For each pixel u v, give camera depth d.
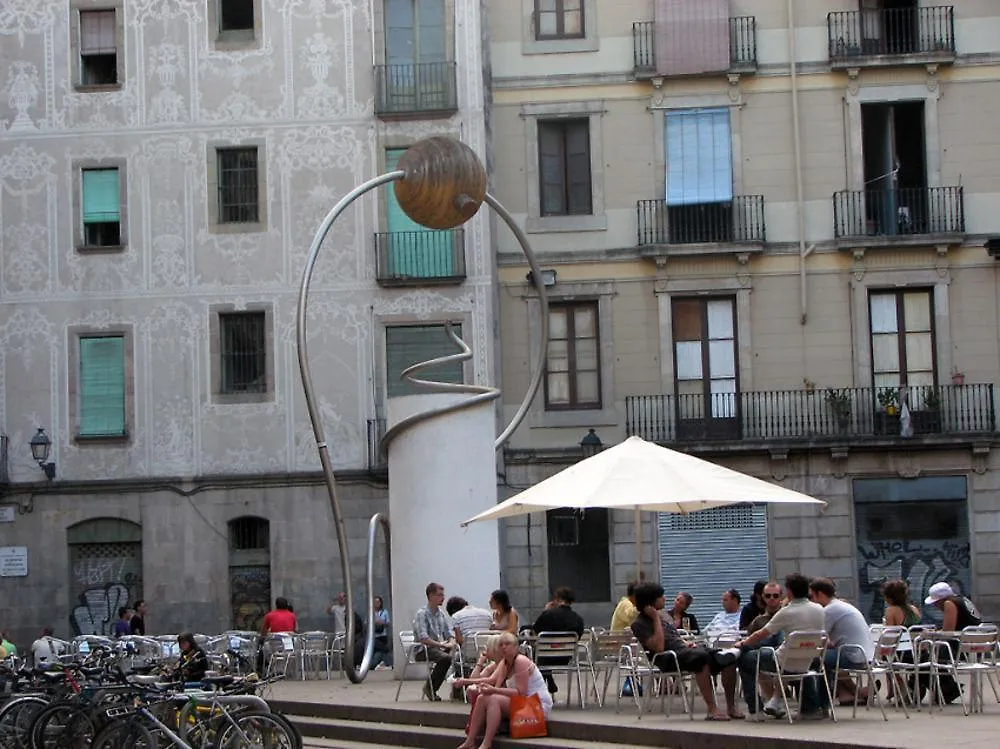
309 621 51.00
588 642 26.83
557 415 51.78
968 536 50.75
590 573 51.41
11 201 52.53
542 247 52.16
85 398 52.06
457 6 51.94
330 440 51.41
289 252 51.91
